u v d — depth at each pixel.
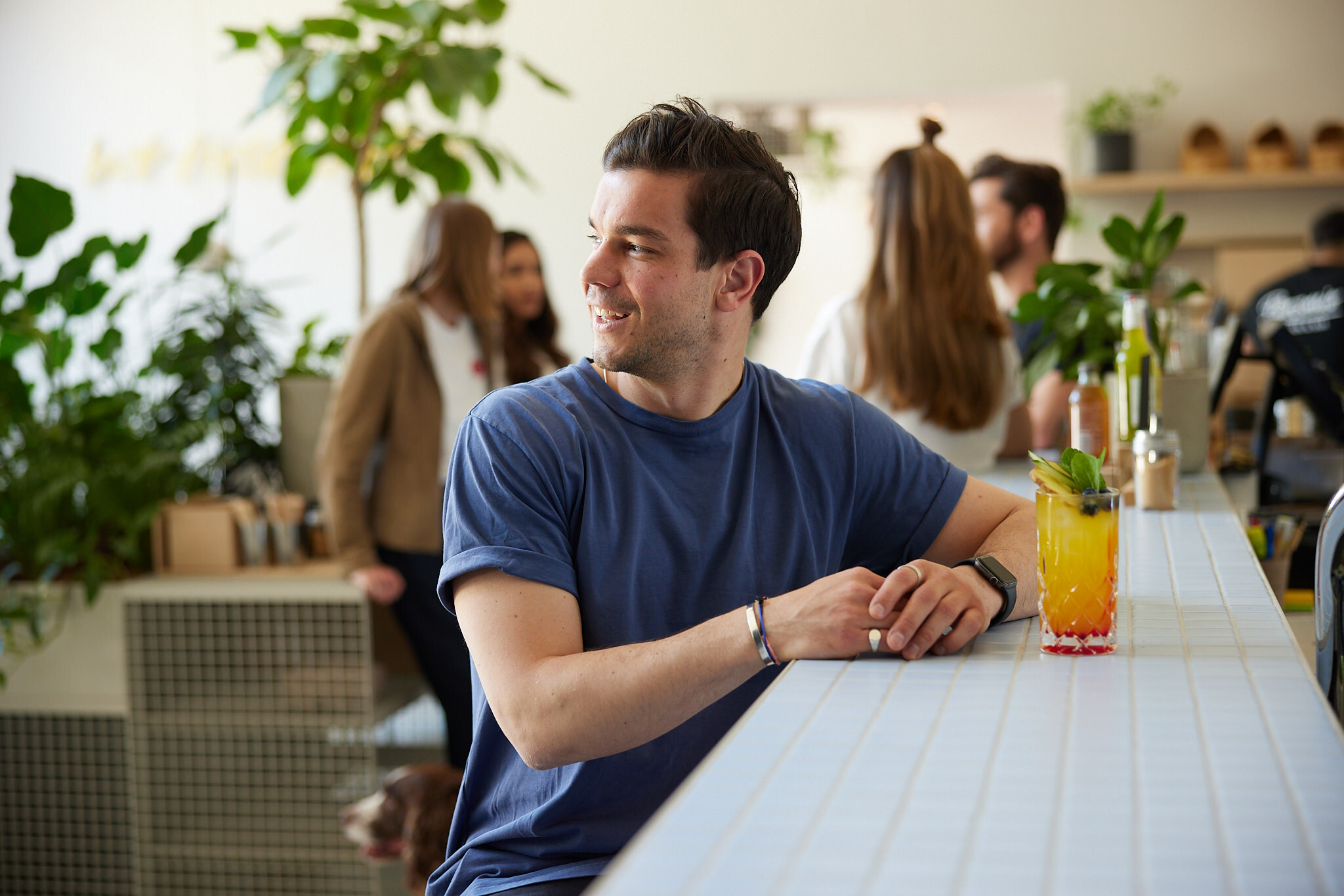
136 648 2.76
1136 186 5.62
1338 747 0.77
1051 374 2.74
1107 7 5.75
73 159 6.56
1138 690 0.90
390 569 2.74
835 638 1.01
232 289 3.28
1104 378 2.24
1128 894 0.56
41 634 2.76
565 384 1.26
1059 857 0.61
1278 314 4.25
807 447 1.33
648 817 1.20
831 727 0.83
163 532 2.78
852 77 5.93
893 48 5.88
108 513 2.72
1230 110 5.72
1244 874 0.58
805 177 7.75
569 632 1.14
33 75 6.56
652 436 1.24
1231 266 5.76
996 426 2.31
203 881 2.81
